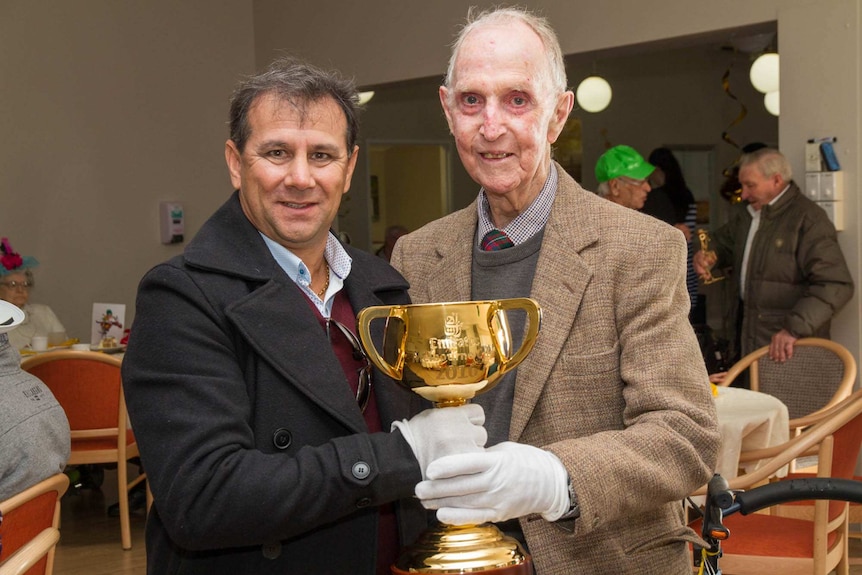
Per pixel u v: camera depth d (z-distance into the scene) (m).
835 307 3.91
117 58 6.67
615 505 1.21
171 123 6.98
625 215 1.47
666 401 1.33
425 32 6.05
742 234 4.43
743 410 2.95
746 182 4.18
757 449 2.91
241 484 1.11
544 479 1.14
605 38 5.11
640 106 9.56
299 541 1.24
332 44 6.64
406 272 1.67
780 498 1.05
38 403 2.10
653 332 1.37
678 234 1.43
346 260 1.41
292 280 1.31
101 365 3.97
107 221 6.64
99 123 6.59
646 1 4.91
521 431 1.42
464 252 1.60
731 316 4.61
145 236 6.85
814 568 2.45
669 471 1.27
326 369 1.25
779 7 4.39
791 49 4.36
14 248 6.18
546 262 1.47
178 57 7.00
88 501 5.00
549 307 1.44
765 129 10.23
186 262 1.23
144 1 6.80
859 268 4.16
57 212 6.38
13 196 6.16
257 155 1.24
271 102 1.23
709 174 10.17
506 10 1.48
